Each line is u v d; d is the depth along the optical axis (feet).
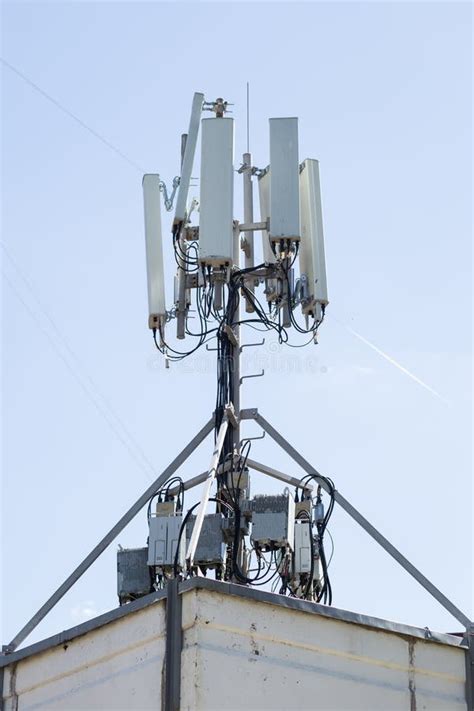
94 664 58.90
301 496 70.85
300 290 72.43
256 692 55.57
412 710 58.59
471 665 60.54
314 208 73.97
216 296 71.56
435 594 63.93
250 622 56.49
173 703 54.95
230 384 71.41
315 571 69.67
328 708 56.59
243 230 74.13
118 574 68.69
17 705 61.11
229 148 72.74
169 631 56.13
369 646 58.70
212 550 67.21
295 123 73.72
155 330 72.54
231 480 69.72
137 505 68.03
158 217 74.02
